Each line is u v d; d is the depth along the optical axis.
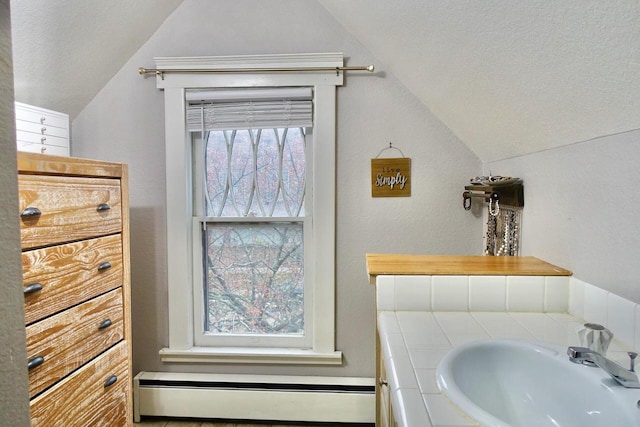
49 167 1.23
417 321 1.13
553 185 1.26
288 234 2.11
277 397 2.01
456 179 1.97
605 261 1.00
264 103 1.99
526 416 0.85
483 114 1.45
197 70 1.97
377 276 1.25
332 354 2.04
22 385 0.47
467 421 0.63
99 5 1.59
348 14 1.76
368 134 1.99
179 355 2.09
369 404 1.99
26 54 1.53
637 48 0.66
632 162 0.88
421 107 1.97
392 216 2.01
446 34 1.16
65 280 1.30
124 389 1.63
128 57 2.01
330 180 1.98
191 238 2.10
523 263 1.31
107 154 2.06
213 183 2.11
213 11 1.98
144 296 2.10
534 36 0.85
